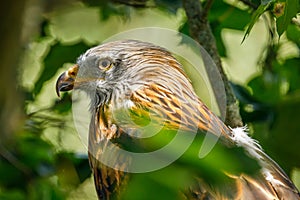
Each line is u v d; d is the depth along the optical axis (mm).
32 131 14930
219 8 15039
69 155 14703
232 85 14930
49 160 14586
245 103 14820
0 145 14312
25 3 13352
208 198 10305
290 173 14672
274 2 10758
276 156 14664
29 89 15727
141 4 15547
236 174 10477
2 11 13219
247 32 10875
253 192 10461
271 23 14930
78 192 14797
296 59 15195
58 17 16234
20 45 13617
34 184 14352
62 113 15195
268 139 14648
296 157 14625
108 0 15781
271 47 15156
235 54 17344
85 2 15773
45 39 15867
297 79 15234
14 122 14328
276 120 14695
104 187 11906
